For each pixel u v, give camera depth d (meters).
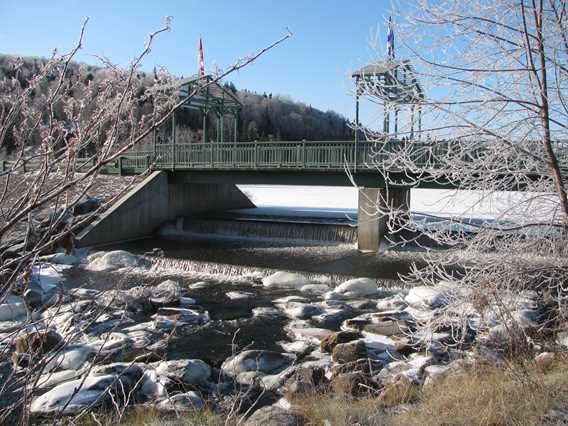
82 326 3.59
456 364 7.56
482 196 6.31
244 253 20.92
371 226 20.77
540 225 6.33
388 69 6.42
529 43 5.75
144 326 11.73
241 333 11.79
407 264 18.38
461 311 6.71
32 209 2.30
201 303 14.52
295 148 22.27
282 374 8.73
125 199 24.39
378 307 13.85
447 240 6.46
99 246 22.73
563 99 5.97
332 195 47.41
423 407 5.93
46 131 2.37
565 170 6.54
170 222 27.62
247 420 6.02
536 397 5.35
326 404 6.39
